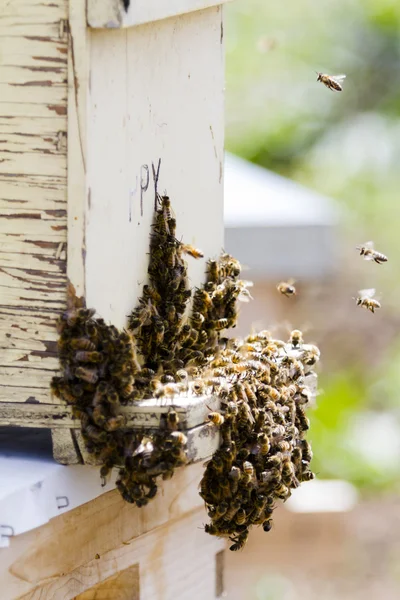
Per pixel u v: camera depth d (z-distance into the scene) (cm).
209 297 473
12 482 363
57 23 368
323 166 1973
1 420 386
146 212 425
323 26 1988
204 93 481
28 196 378
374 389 1986
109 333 370
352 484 1784
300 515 1273
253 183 1220
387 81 1970
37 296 380
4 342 385
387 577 1540
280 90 1986
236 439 399
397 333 2027
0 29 373
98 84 377
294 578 1493
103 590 461
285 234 1087
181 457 355
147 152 423
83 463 384
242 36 1998
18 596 368
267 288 1289
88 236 377
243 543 418
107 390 361
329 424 1872
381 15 1956
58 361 379
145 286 425
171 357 430
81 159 372
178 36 448
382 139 1966
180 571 487
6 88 376
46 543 380
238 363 423
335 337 2012
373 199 1975
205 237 491
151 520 448
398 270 2008
